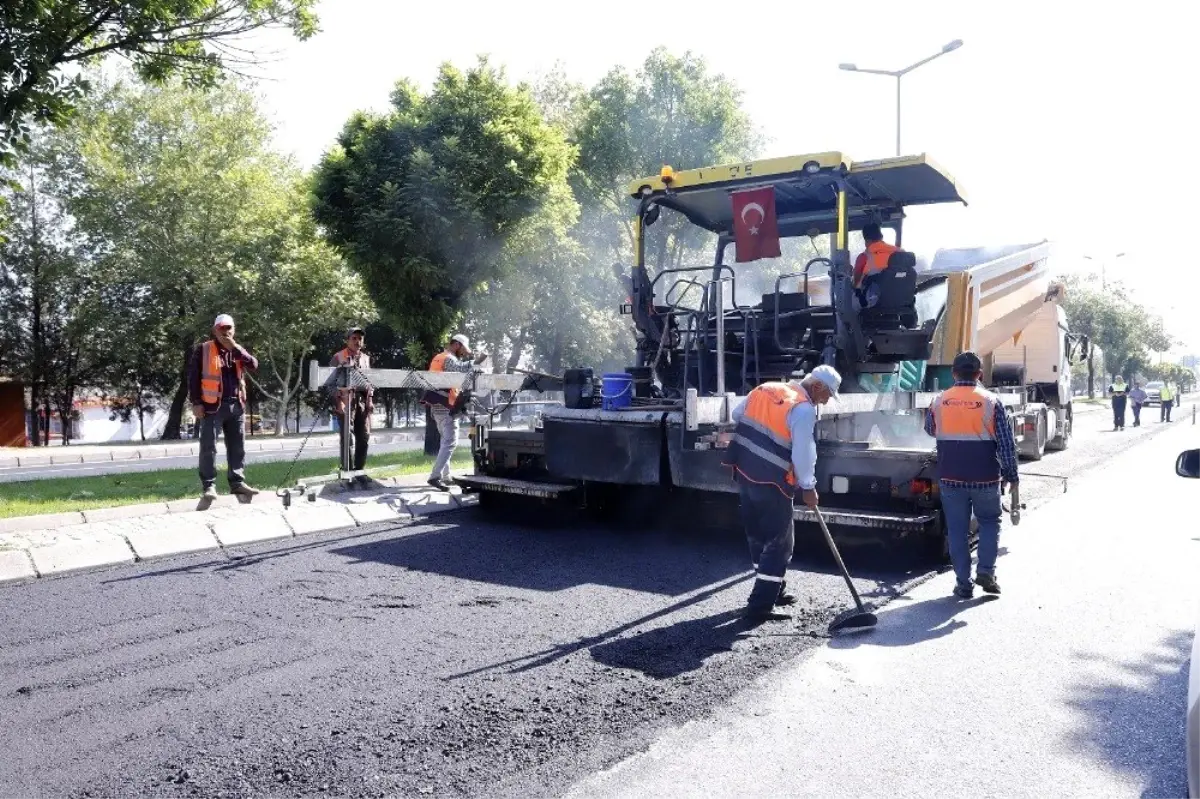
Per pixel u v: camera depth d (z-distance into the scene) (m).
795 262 8.45
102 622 4.79
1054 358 14.49
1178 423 30.64
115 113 26.41
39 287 31.14
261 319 24.38
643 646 4.52
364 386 7.30
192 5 7.82
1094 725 3.61
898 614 5.20
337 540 7.02
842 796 3.01
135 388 35.38
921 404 7.64
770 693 3.93
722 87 24.91
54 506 7.68
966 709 3.77
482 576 5.91
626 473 7.14
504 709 3.66
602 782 3.08
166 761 3.16
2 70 7.00
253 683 3.93
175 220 26.09
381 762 3.17
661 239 12.46
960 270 8.82
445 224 14.23
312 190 15.38
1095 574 6.23
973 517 6.45
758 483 5.04
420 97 16.17
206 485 7.68
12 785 2.98
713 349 7.69
